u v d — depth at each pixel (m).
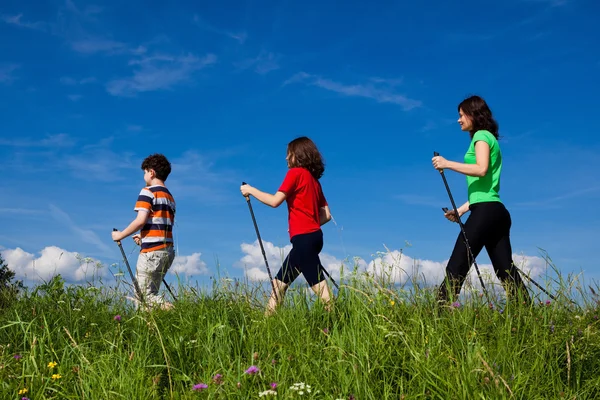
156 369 3.68
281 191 5.18
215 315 4.59
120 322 4.66
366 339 3.69
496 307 4.25
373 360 3.46
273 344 3.86
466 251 4.88
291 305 4.75
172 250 6.62
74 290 5.30
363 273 4.61
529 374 3.19
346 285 4.68
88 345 4.27
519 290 4.37
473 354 3.29
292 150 5.36
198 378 3.49
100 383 3.33
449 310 4.20
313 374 3.34
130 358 3.60
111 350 3.88
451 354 3.41
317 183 5.42
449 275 4.80
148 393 3.26
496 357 3.35
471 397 2.95
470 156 5.18
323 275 5.12
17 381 3.54
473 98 5.27
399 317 4.08
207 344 3.96
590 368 3.46
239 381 3.17
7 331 4.57
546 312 4.11
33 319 4.48
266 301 5.13
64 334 4.46
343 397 3.03
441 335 3.66
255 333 4.17
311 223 5.21
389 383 3.31
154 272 6.39
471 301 4.31
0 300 5.32
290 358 3.62
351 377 3.20
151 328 4.37
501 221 4.94
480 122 5.18
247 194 5.37
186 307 4.93
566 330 3.69
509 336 3.67
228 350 3.84
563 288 4.36
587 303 4.32
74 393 3.39
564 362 3.50
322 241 5.26
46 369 3.73
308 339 3.88
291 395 2.91
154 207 6.51
